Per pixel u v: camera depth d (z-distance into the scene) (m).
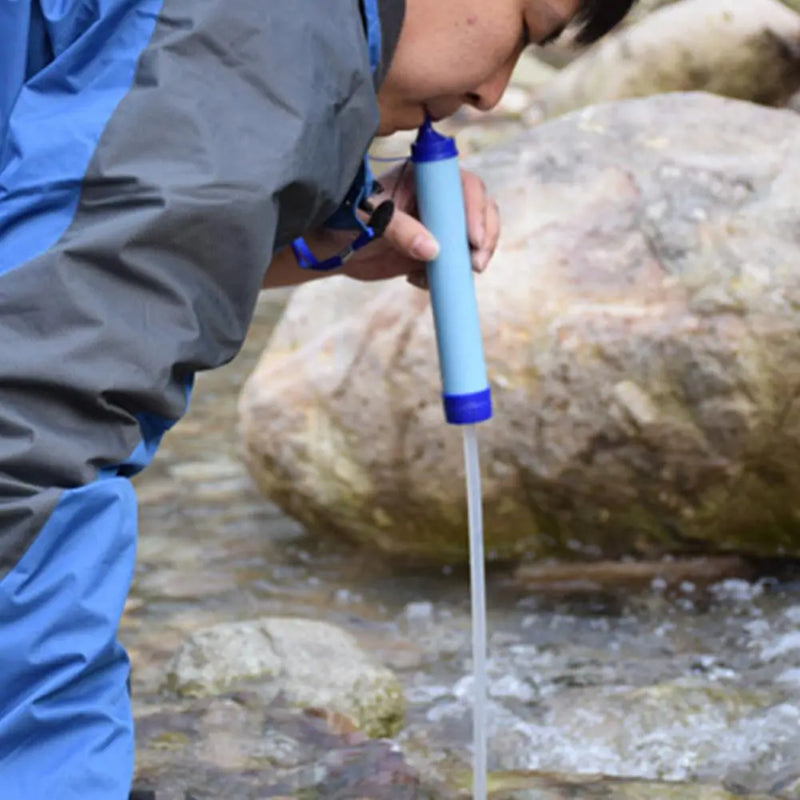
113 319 3.53
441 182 4.99
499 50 4.53
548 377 7.60
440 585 7.95
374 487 8.18
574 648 7.03
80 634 3.45
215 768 5.62
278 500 8.58
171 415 3.67
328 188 3.98
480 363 5.08
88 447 3.52
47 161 3.61
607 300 7.59
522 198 8.06
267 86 3.76
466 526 8.11
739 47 11.24
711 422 7.41
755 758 5.80
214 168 3.64
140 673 6.79
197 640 6.55
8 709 3.47
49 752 3.48
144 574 8.22
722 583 7.66
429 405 7.89
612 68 12.30
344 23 3.95
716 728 6.08
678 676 6.64
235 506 9.28
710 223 7.58
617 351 7.49
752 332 7.30
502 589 7.81
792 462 7.42
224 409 11.05
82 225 3.58
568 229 7.85
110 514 3.48
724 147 7.94
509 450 7.77
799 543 7.78
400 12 4.20
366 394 8.08
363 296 8.51
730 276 7.40
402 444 8.02
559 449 7.67
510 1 4.47
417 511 8.16
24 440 3.43
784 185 7.62
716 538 7.84
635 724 6.16
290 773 5.58
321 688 6.27
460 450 7.87
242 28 3.76
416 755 5.98
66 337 3.49
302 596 7.87
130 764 3.54
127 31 3.75
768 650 6.86
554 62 18.14
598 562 8.00
